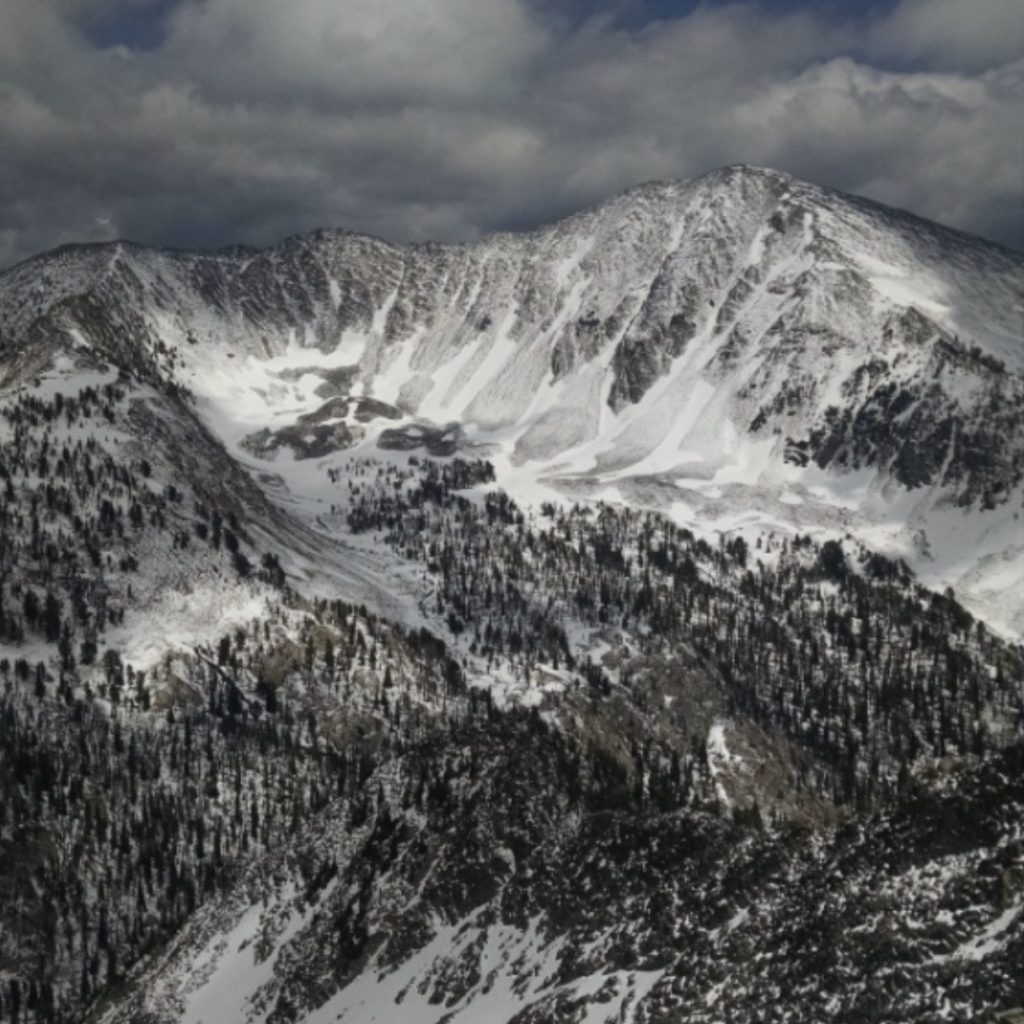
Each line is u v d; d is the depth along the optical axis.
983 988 106.25
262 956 186.75
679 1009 124.00
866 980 112.56
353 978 171.38
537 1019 136.38
